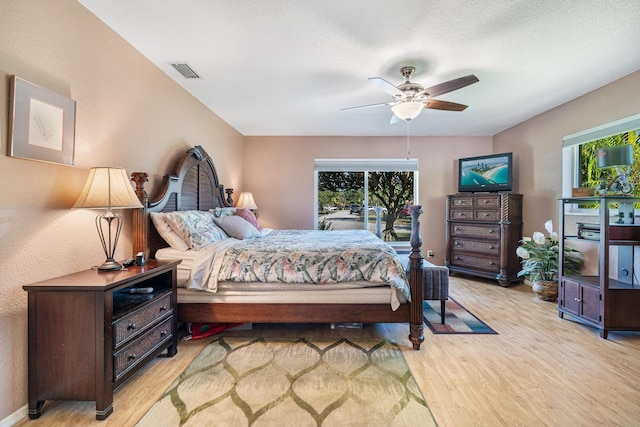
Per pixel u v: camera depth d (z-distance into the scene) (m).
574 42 2.15
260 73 2.68
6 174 1.40
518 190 4.33
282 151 5.05
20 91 1.43
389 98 3.29
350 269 2.27
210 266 2.29
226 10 1.82
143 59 2.39
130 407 1.57
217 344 2.31
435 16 1.87
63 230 1.70
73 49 1.75
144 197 2.26
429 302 3.34
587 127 3.14
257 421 1.47
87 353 1.46
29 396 1.46
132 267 1.88
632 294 2.37
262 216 5.07
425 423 1.46
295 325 2.69
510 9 1.80
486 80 2.80
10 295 1.43
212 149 3.76
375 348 2.25
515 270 4.12
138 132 2.35
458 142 5.00
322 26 1.98
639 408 1.57
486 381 1.81
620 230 2.43
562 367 1.97
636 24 1.94
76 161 1.79
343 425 1.44
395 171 5.13
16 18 1.43
